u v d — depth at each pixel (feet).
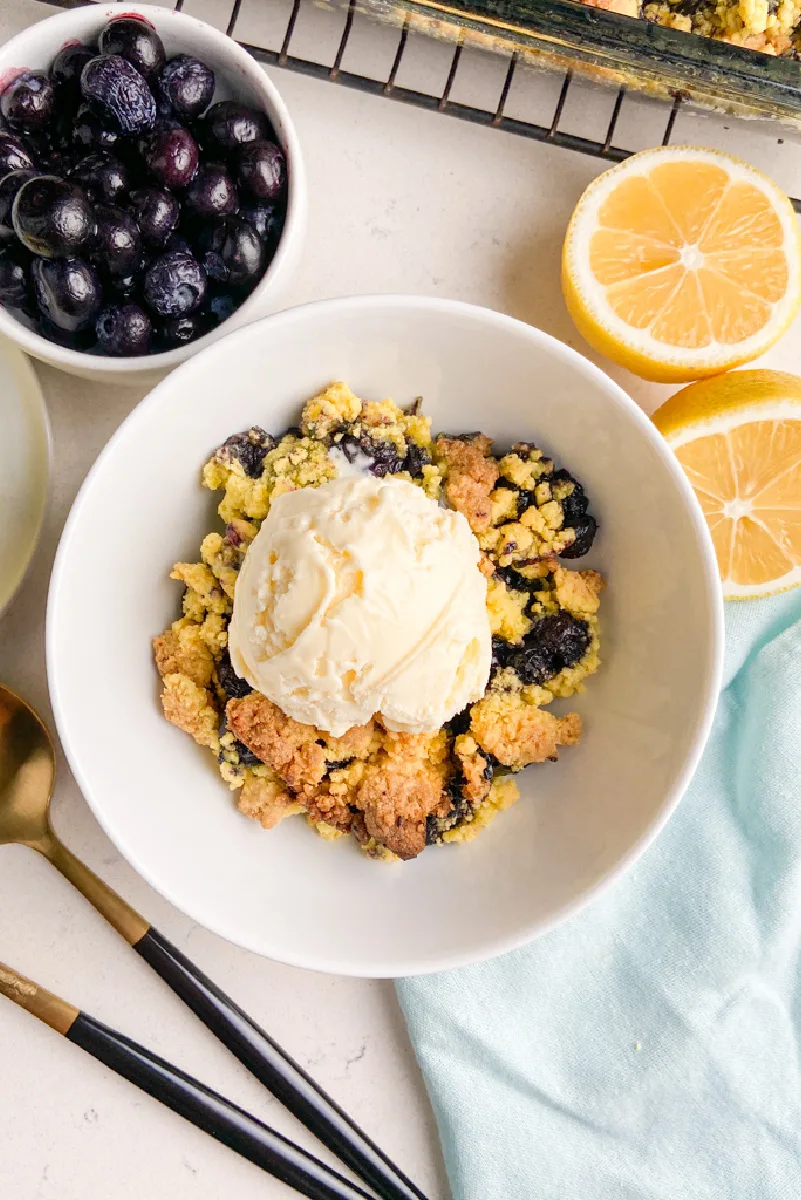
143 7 1.38
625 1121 1.53
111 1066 1.51
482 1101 1.51
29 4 1.50
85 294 1.34
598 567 1.42
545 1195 1.52
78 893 1.53
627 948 1.54
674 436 1.46
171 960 1.49
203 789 1.40
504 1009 1.52
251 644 1.33
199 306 1.39
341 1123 1.52
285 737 1.35
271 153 1.38
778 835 1.52
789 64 1.41
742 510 1.49
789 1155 1.53
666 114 1.54
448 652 1.32
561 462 1.41
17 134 1.40
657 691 1.36
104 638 1.36
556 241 1.53
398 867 1.41
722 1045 1.53
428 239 1.53
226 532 1.40
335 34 1.53
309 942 1.37
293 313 1.31
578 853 1.37
